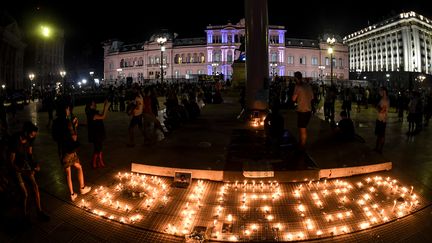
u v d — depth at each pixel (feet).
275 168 24.56
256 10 45.27
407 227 18.04
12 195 20.98
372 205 20.71
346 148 30.81
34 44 298.97
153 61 339.77
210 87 115.24
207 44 315.37
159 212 19.88
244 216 19.19
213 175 24.39
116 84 280.92
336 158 27.48
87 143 40.14
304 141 28.89
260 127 42.16
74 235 17.49
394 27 378.73
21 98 121.49
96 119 28.58
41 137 45.52
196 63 322.34
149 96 37.35
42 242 16.81
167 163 26.27
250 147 31.12
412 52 368.48
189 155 28.45
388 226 18.19
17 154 18.30
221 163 26.04
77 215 19.80
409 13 364.99
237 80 106.22
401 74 331.77
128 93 92.27
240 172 24.03
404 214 19.51
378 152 32.22
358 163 26.27
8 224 18.61
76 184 24.94
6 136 19.49
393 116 70.69
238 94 99.76
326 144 32.48
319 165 25.61
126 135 44.98
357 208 20.31
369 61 422.41
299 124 28.84
